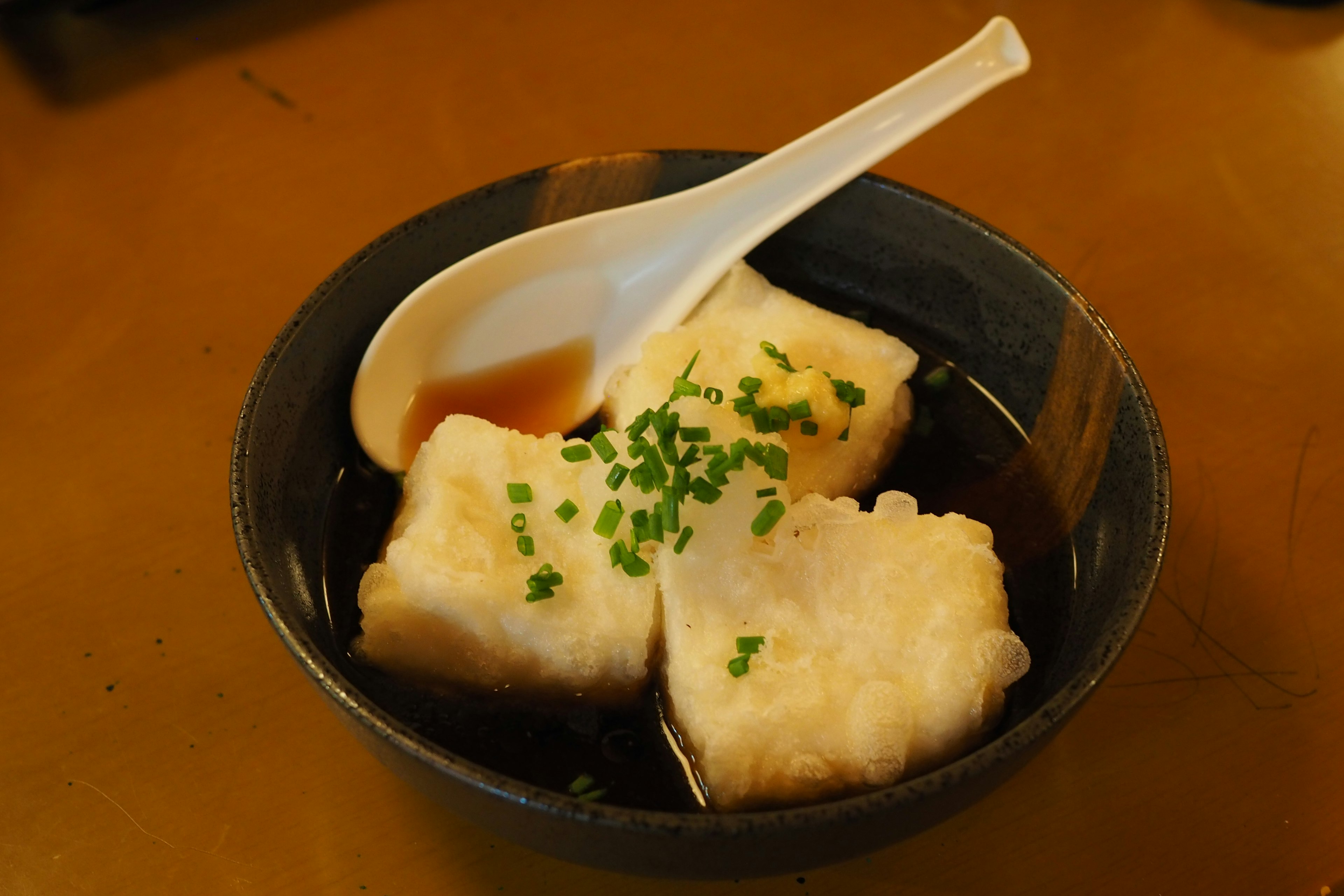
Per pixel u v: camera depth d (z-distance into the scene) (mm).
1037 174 377
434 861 268
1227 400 331
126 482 317
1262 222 366
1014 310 310
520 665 271
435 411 316
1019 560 294
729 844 228
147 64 406
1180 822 273
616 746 271
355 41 414
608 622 270
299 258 358
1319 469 319
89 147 385
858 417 304
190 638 294
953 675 262
